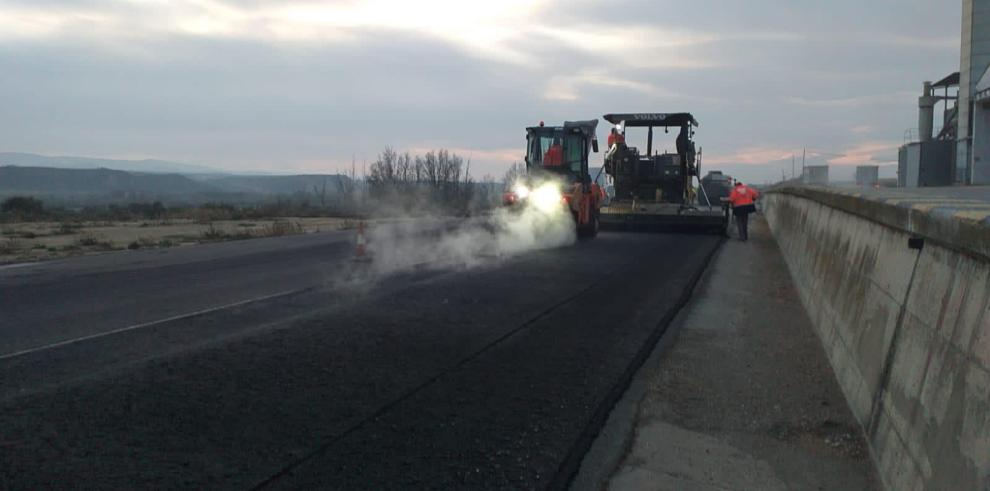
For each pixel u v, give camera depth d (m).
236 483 4.72
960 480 3.67
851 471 5.30
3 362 7.46
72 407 6.07
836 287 8.70
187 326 9.30
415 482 4.84
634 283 13.59
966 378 3.90
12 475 4.75
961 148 44.34
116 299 11.34
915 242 5.35
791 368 7.94
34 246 20.58
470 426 5.90
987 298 3.89
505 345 8.52
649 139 27.81
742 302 12.15
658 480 5.07
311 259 17.09
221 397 6.41
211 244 21.59
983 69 43.69
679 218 25.98
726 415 6.42
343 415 6.05
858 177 58.34
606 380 7.27
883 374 5.54
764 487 5.03
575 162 22.94
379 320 9.75
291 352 7.98
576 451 5.45
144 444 5.32
